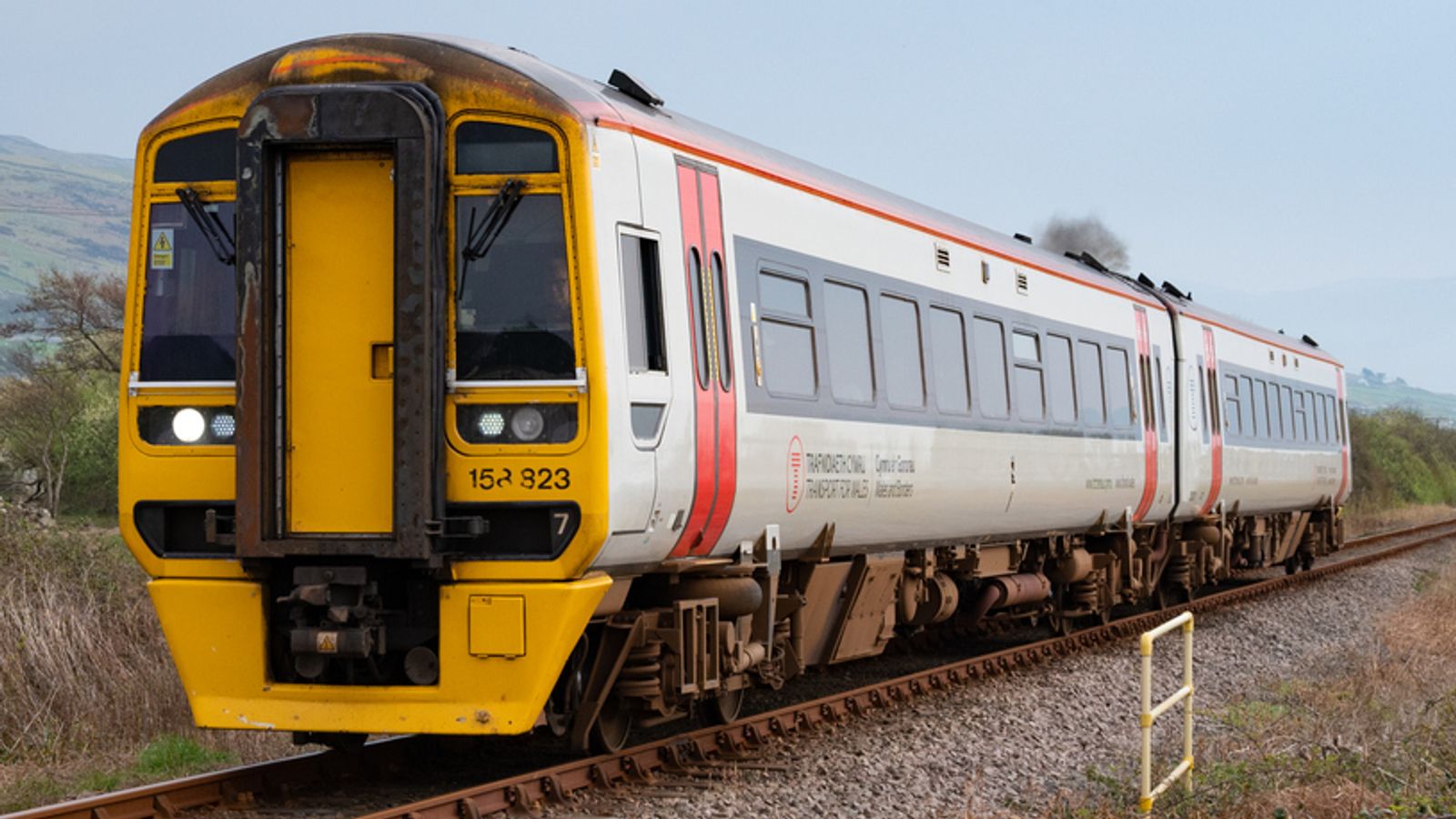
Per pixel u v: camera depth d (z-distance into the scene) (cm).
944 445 1859
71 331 6438
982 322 2014
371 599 1148
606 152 1186
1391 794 1273
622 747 1369
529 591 1130
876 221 1738
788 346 1502
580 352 1137
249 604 1170
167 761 1377
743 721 1484
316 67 1180
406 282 1127
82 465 5962
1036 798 1319
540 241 1153
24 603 1625
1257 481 3441
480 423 1151
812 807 1233
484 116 1161
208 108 1204
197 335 1198
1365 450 8975
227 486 1181
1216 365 3155
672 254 1278
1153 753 1538
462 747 1438
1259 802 1239
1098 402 2444
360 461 1145
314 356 1153
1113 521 2553
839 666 2175
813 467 1530
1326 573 4066
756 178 1470
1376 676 2014
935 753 1488
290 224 1159
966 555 2058
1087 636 2467
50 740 1456
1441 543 5388
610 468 1140
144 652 1692
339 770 1289
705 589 1375
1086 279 2452
